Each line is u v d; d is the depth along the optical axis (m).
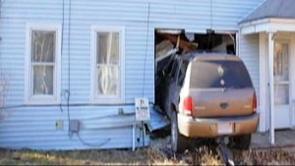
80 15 11.19
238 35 12.55
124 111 11.25
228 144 9.71
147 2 11.73
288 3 11.74
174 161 8.91
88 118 11.12
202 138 9.30
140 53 11.64
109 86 11.39
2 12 10.65
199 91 8.94
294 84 12.88
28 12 10.84
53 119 10.97
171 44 12.62
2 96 10.59
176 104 9.70
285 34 12.78
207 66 9.19
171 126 10.32
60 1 11.05
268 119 12.50
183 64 9.93
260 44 12.63
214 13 12.38
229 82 9.07
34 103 10.86
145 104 10.98
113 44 11.45
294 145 10.51
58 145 10.95
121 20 11.49
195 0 12.20
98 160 9.15
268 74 12.31
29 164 8.52
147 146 10.79
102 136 11.17
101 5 11.34
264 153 9.52
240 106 8.97
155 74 12.27
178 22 12.03
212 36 13.02
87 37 11.23
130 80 11.53
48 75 11.01
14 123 10.72
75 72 11.13
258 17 11.55
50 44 11.02
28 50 10.81
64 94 11.05
